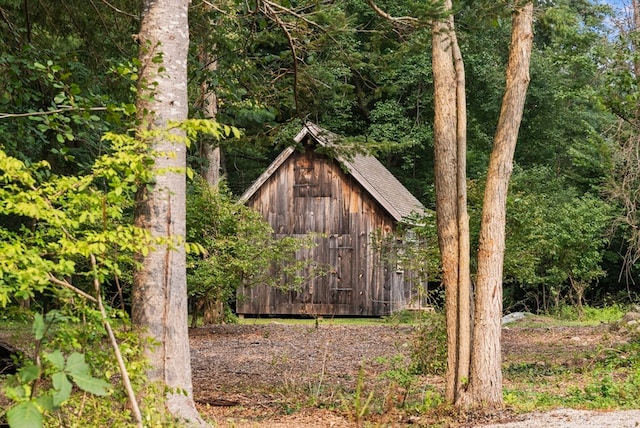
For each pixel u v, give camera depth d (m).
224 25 11.61
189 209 19.72
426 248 17.05
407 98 38.69
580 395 10.50
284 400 10.78
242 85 11.49
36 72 9.79
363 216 29.45
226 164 39.78
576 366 14.22
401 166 40.94
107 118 6.80
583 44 13.45
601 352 14.65
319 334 21.27
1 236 5.11
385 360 15.44
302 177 29.92
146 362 5.18
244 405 10.61
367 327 23.88
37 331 3.44
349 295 29.47
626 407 9.45
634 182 22.69
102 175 5.22
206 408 10.40
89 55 11.13
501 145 9.83
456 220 9.93
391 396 5.05
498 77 35.91
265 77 11.73
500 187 9.73
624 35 13.89
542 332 22.16
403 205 30.86
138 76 7.52
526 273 19.20
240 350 17.84
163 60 7.48
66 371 3.22
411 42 9.97
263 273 23.47
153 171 5.50
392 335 20.98
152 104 7.41
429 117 39.06
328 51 10.88
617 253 35.09
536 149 38.44
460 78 9.98
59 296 4.71
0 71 10.03
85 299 4.89
